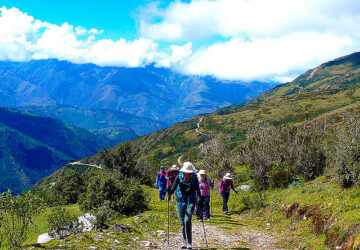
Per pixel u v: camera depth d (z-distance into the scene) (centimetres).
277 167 1409
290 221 908
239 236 828
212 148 2109
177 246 655
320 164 1271
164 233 789
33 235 1097
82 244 572
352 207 682
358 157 838
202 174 1085
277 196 1183
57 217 955
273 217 1022
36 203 909
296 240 744
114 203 1320
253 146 1748
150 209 1382
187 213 617
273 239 798
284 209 1011
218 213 1316
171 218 1005
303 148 1393
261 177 1473
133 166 2342
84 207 1370
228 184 1295
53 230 948
